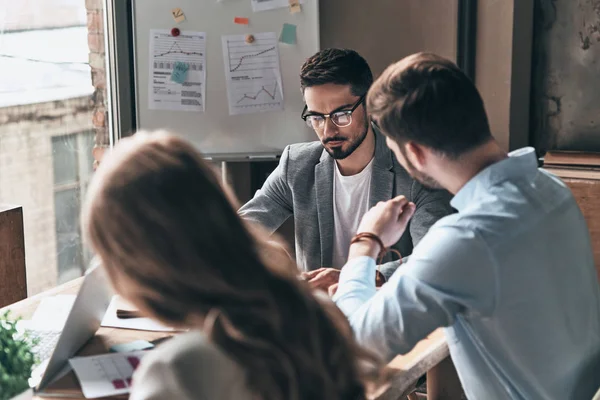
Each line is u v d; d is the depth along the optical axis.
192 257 1.10
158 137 1.17
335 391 1.15
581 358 1.61
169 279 1.11
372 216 1.84
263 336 1.11
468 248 1.48
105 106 3.67
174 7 3.29
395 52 3.41
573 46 3.23
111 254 1.13
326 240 2.46
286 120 3.35
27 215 3.79
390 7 3.38
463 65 3.32
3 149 3.72
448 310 1.51
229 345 1.10
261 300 1.12
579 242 1.60
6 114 3.67
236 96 3.33
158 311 1.14
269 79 3.33
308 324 1.14
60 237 3.89
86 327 1.86
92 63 3.65
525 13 3.20
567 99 3.28
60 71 3.69
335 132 2.32
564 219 1.57
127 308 2.07
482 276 1.48
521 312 1.51
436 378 2.30
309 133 3.35
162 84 3.33
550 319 1.53
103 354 1.83
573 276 1.58
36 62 3.68
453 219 1.52
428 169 1.59
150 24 3.30
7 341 1.56
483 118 1.55
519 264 1.49
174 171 1.12
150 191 1.10
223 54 3.31
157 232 1.10
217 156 3.37
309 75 2.30
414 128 1.54
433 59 1.58
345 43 3.46
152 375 1.11
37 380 1.72
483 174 1.54
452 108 1.52
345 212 2.44
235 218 1.15
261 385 1.10
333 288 1.97
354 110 2.30
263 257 1.16
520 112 3.29
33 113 3.70
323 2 3.44
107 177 1.13
